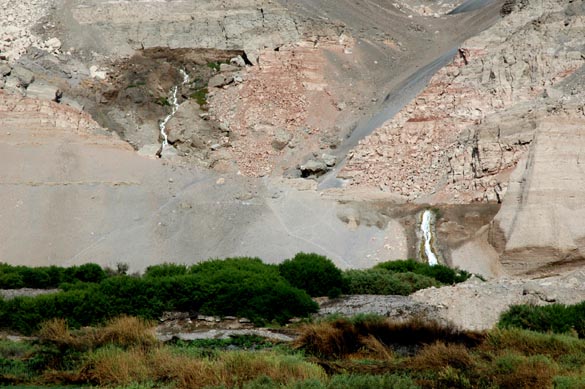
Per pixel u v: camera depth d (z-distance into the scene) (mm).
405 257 85125
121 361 41156
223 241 88000
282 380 38594
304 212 92750
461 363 41719
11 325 52156
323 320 50906
